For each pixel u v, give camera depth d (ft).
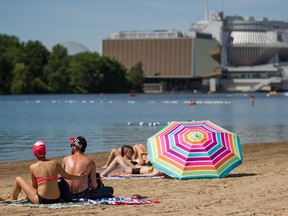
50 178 62.49
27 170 104.83
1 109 409.49
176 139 84.12
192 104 503.20
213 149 83.56
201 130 85.15
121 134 192.03
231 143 85.20
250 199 66.90
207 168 82.53
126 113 348.38
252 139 169.68
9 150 143.13
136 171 89.35
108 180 85.40
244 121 263.08
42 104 514.27
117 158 90.07
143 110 391.65
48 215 57.93
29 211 59.41
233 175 87.56
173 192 73.05
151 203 64.54
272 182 79.36
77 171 65.05
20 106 466.70
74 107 448.24
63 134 193.88
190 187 76.59
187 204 64.13
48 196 62.39
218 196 69.36
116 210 60.49
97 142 163.22
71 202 63.46
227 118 289.33
